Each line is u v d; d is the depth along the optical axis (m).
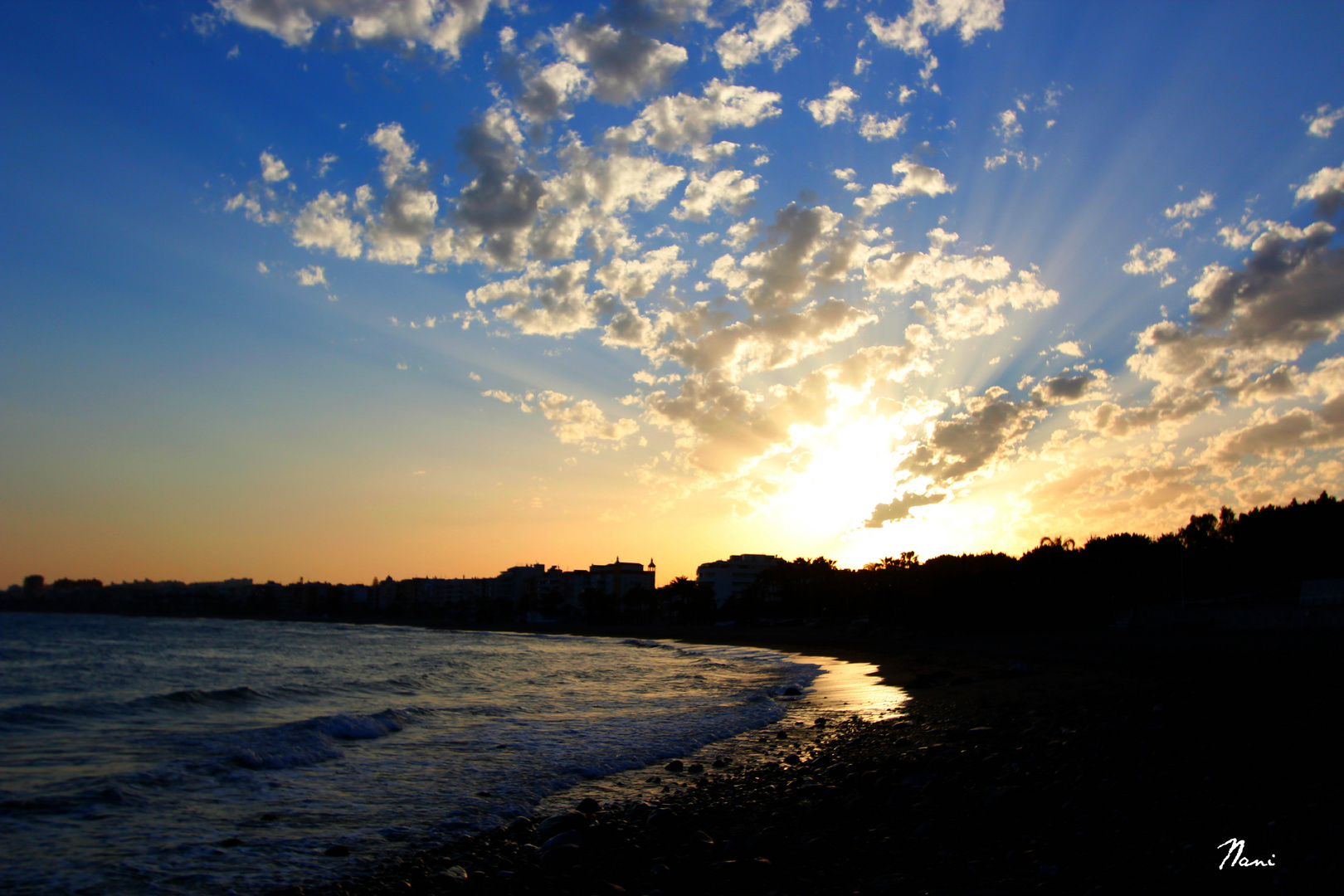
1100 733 15.87
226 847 10.77
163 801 13.36
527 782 15.02
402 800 13.55
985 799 10.67
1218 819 8.77
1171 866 7.41
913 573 106.31
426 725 22.72
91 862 10.10
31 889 9.12
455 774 15.70
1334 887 6.54
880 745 17.84
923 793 11.71
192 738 20.09
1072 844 8.45
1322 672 25.59
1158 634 58.56
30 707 25.69
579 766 16.52
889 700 29.73
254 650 84.56
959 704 26.22
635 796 13.84
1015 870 7.82
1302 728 13.90
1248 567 86.75
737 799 12.85
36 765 16.53
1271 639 45.62
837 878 8.27
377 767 16.33
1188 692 21.69
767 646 95.75
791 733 21.25
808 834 10.02
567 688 36.97
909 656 61.12
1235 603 70.44
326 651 84.31
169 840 11.11
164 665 58.31
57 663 60.53
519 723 23.38
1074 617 80.19
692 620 193.88
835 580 156.25
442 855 10.41
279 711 27.03
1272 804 9.17
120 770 15.90
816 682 40.47
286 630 191.62
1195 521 106.06
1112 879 7.25
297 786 14.53
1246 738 13.50
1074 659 46.00
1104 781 11.23
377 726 21.38
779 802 12.30
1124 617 71.44
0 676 47.94
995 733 17.97
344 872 9.77
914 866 8.35
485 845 10.84
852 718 24.66
